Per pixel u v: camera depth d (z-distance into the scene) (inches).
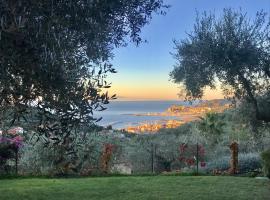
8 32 78.6
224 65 267.3
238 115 310.5
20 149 393.1
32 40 84.2
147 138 559.2
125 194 294.7
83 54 100.3
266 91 286.0
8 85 87.3
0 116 98.7
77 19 92.8
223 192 298.7
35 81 89.0
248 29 271.1
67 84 93.1
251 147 470.0
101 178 359.6
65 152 104.8
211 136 579.5
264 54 273.3
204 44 269.6
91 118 96.1
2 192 298.0
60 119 96.3
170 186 321.7
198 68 275.9
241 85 279.0
